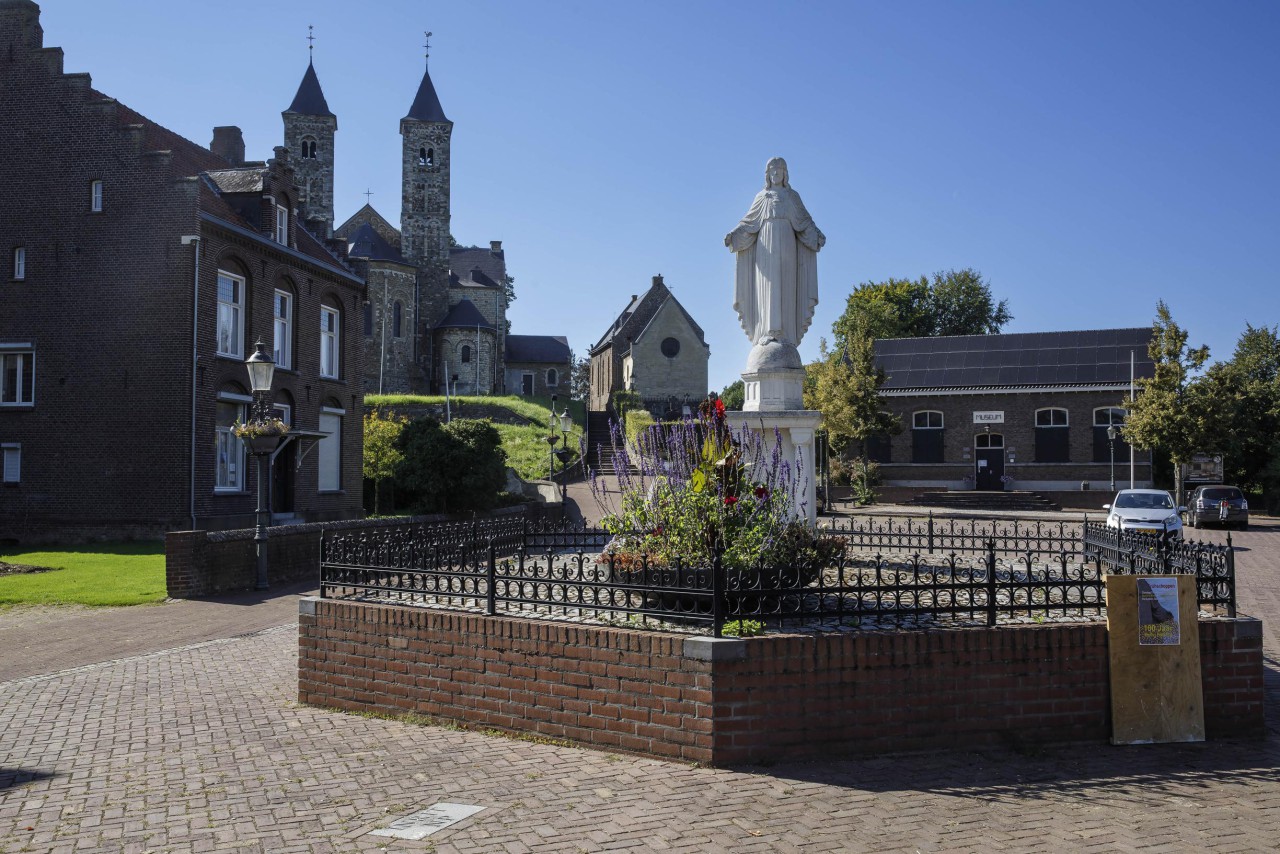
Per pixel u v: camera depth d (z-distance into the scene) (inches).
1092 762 304.0
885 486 2049.7
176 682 431.2
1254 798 273.3
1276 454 2108.8
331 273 1302.9
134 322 1031.6
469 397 2645.2
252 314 1133.1
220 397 1069.8
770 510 384.8
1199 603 340.5
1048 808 263.9
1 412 1056.2
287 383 1200.2
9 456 1056.8
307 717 364.8
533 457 2191.2
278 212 1188.5
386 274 2923.2
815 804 264.5
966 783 282.5
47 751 322.3
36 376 1050.7
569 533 598.2
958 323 3245.6
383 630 366.3
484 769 296.4
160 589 724.7
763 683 296.4
